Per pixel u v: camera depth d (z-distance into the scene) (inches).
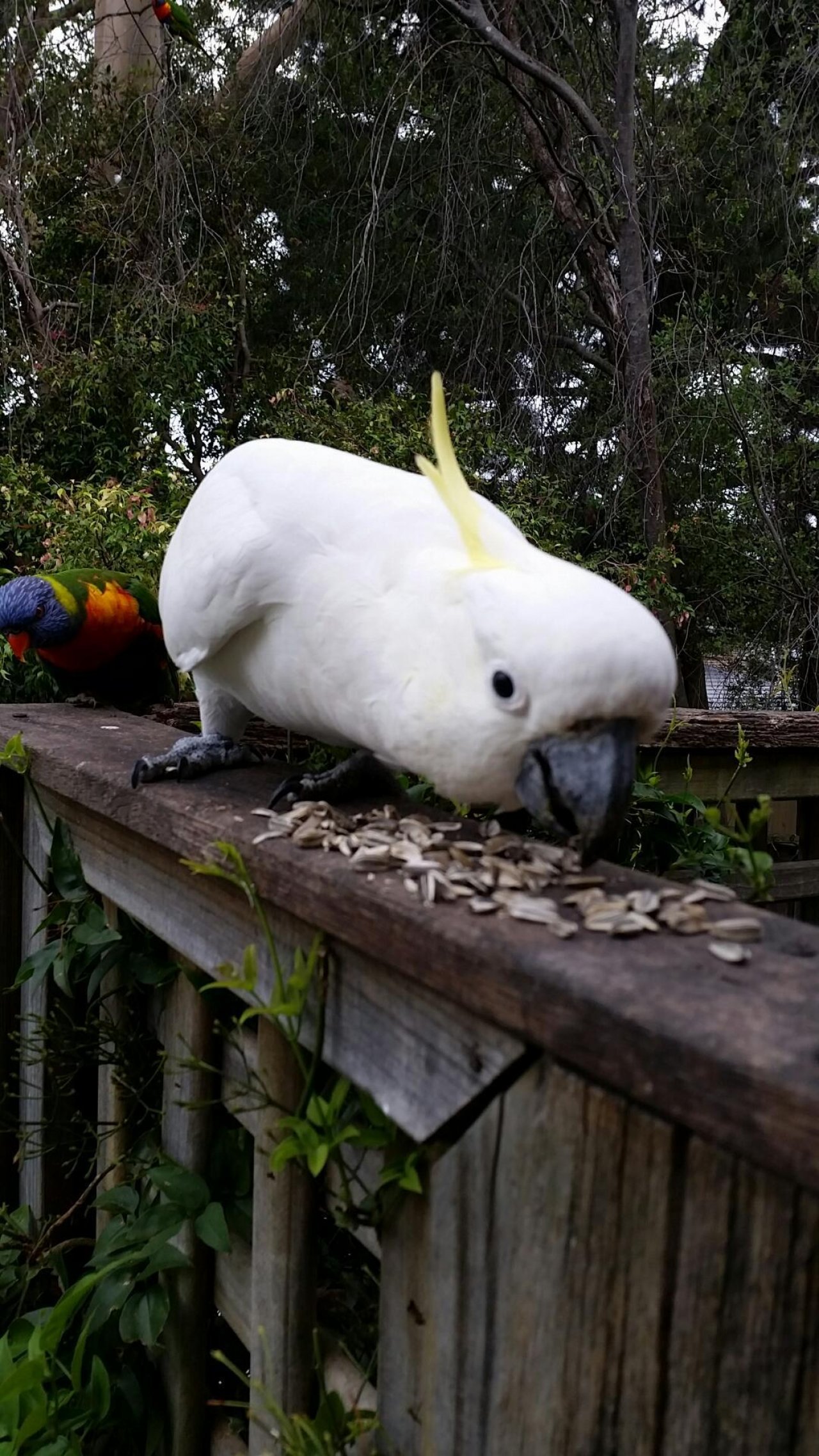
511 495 281.1
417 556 54.4
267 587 59.8
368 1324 62.0
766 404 346.6
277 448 68.4
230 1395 78.2
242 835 53.4
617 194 341.1
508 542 53.4
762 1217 27.1
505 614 44.7
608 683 41.7
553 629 42.6
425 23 326.6
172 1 329.7
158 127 343.3
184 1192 70.3
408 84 342.0
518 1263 35.7
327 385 370.6
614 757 42.9
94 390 317.4
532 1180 34.9
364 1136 45.9
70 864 86.4
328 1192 57.2
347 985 46.8
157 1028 80.7
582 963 34.0
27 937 102.8
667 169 369.1
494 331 360.8
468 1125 40.0
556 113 340.8
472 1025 38.0
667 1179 29.7
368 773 64.4
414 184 370.0
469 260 359.6
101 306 339.9
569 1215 33.2
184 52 370.9
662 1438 30.4
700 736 124.1
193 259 359.9
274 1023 49.0
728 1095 26.5
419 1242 45.0
